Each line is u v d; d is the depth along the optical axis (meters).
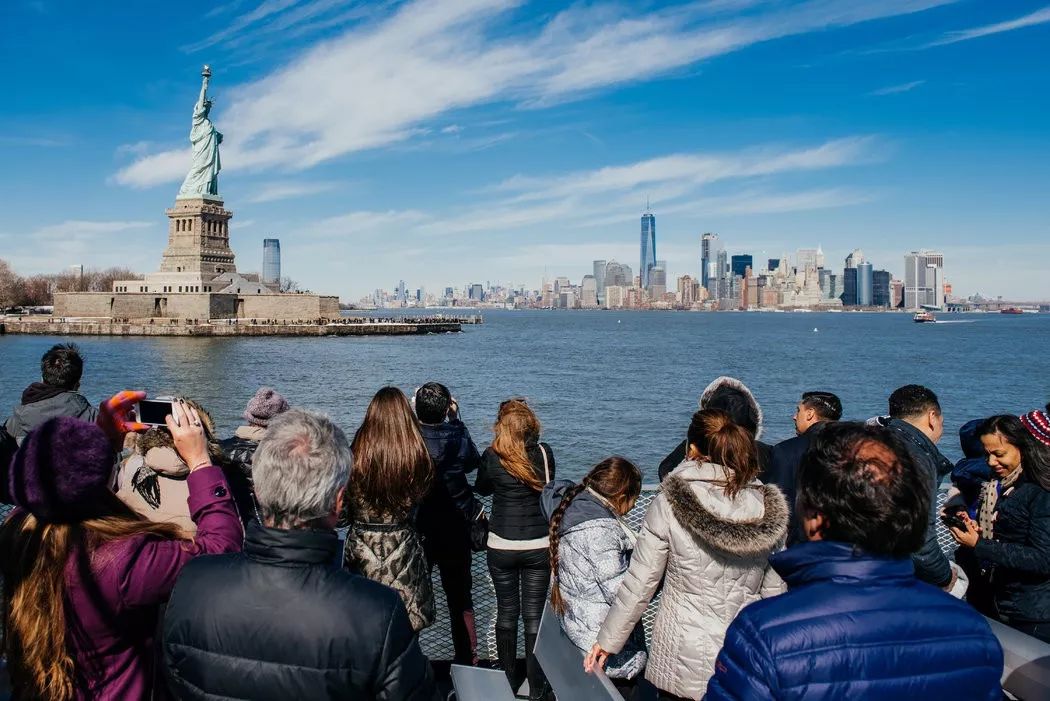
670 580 5.73
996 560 6.32
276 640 3.93
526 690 7.83
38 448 4.14
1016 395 72.31
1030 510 6.29
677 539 5.57
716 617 5.53
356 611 4.00
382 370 92.62
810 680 3.47
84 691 4.22
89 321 154.50
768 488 5.72
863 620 3.58
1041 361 114.56
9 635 4.14
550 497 7.05
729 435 5.65
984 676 3.64
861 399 69.25
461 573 7.95
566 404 61.12
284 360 106.56
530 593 7.79
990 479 7.36
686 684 5.56
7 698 4.59
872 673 3.51
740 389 7.83
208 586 4.09
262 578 4.06
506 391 70.75
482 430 48.31
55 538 4.12
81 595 4.12
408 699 4.01
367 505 6.52
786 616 3.64
